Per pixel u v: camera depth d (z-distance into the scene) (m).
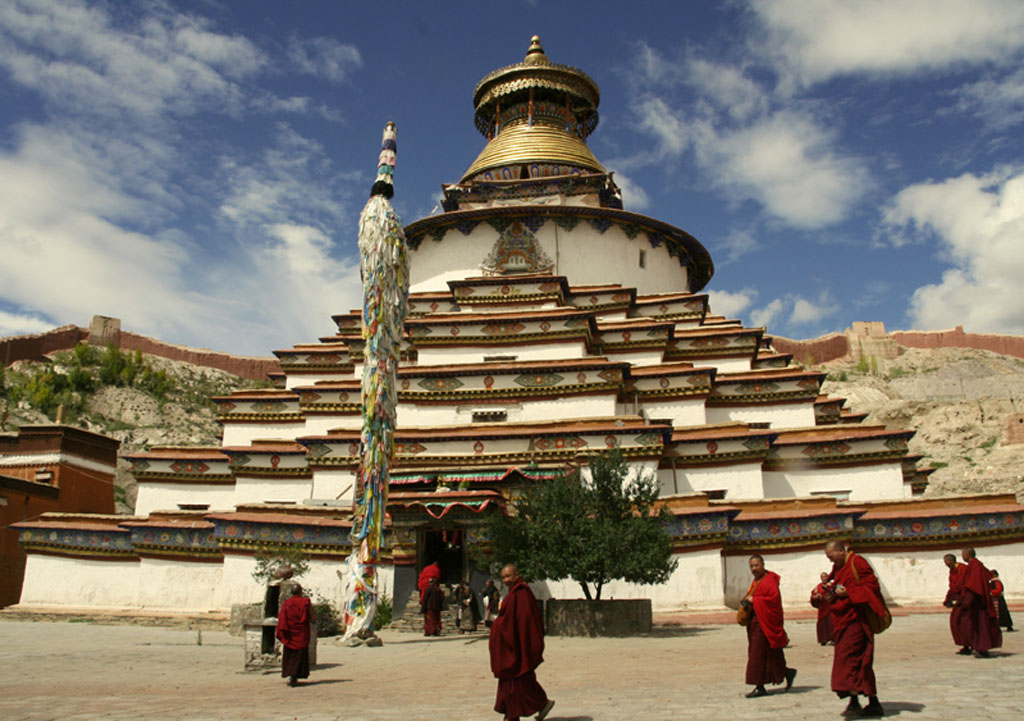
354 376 29.19
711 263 35.72
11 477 30.34
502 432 23.41
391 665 13.17
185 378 87.06
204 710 8.66
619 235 31.59
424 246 32.16
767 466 24.81
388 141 20.30
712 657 12.58
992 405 69.19
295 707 8.86
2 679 11.24
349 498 23.66
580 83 36.44
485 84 36.38
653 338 28.05
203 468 26.78
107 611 22.31
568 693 9.43
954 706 7.46
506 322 27.11
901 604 20.50
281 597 11.80
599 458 18.08
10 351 80.69
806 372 27.11
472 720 7.79
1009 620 15.35
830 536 20.66
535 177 33.91
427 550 21.70
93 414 74.19
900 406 72.56
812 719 7.13
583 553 16.83
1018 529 20.48
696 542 20.19
